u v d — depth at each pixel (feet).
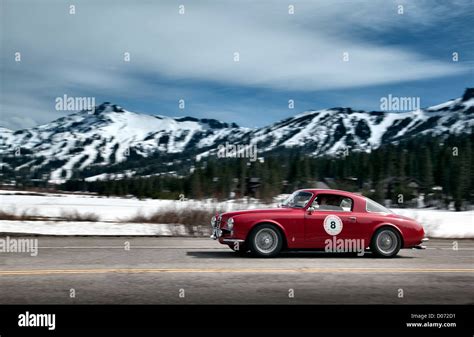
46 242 47.19
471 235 69.67
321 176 293.02
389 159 314.76
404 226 38.29
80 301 22.56
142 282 26.81
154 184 286.46
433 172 330.13
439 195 309.42
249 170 150.41
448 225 90.22
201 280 27.50
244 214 36.99
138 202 203.21
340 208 38.32
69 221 69.97
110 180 338.13
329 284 26.86
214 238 38.93
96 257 36.37
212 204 63.52
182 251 40.70
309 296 23.98
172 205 67.87
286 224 36.78
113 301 22.61
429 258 38.70
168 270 30.53
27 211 82.33
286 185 205.98
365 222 37.78
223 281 27.25
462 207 298.76
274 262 34.35
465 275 30.37
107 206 157.48
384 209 39.19
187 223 60.75
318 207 37.86
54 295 23.62
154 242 48.75
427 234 68.69
